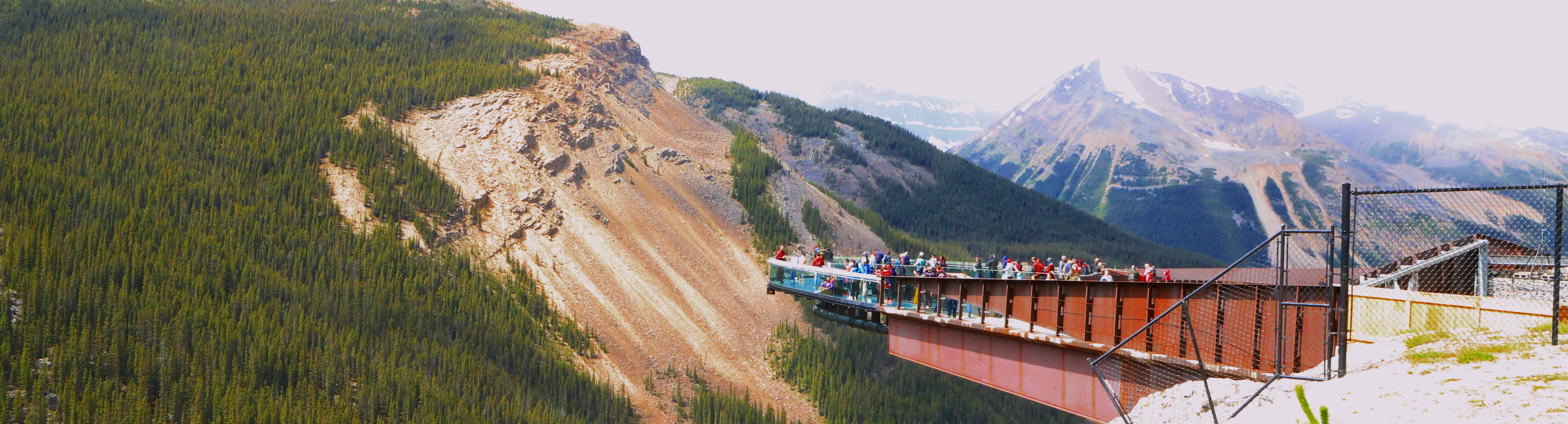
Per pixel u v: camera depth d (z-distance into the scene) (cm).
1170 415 2327
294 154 15212
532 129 16988
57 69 16738
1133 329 2822
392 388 10344
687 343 13450
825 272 4588
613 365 12500
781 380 13188
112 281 10981
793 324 14488
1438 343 2156
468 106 17512
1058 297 3089
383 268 12912
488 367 11375
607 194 16350
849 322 4372
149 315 10562
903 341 3962
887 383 13475
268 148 15262
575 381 11562
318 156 15412
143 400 9356
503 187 15538
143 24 19125
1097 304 2947
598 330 13175
